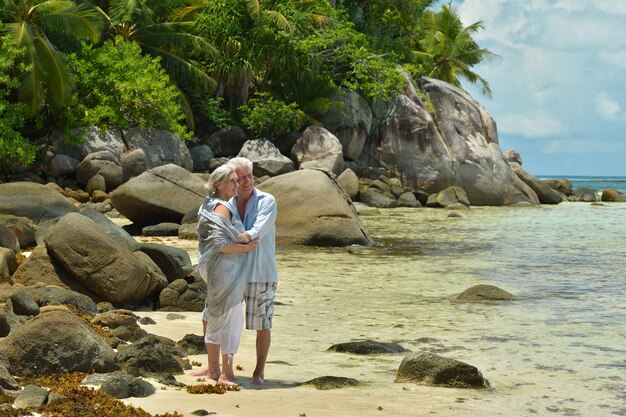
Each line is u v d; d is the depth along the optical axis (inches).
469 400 234.5
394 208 1424.7
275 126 1544.0
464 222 1104.8
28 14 1194.0
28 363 233.9
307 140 1502.2
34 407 197.0
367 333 350.9
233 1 1552.7
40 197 678.5
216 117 1533.0
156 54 1467.8
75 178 1200.2
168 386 238.5
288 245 746.8
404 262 642.2
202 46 1473.9
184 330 342.6
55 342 237.5
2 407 193.5
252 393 233.8
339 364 286.7
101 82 1288.1
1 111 1114.1
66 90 1188.5
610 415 220.4
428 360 259.4
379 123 1679.4
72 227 392.2
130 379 224.8
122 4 1382.9
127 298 392.8
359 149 1649.9
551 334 350.3
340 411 214.4
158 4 1475.1
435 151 1640.0
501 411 222.1
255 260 250.2
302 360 292.7
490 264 634.8
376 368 280.8
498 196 1636.3
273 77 1680.6
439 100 1726.1
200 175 1130.0
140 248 431.8
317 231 749.3
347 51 1651.1
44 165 1187.9
